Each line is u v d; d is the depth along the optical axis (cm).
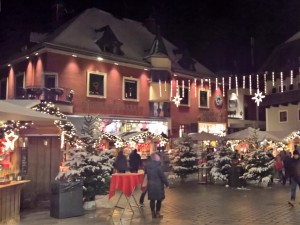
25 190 1154
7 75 3123
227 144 2028
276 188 1658
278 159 1905
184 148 2044
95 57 2764
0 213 832
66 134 1406
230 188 1664
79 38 2867
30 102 1358
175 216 985
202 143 2608
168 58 3195
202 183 1866
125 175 1032
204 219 941
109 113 2822
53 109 1395
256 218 951
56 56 2594
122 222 909
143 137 2369
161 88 3152
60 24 3316
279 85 3688
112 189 1029
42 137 1212
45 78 2556
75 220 940
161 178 961
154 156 983
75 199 991
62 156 1245
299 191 1506
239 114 4059
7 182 878
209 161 1912
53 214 983
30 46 2983
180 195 1425
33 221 929
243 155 1934
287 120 3619
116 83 2912
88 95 2714
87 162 1097
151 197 954
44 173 1196
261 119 4281
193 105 3538
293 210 1070
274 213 1021
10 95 3020
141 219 946
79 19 3130
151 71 3164
